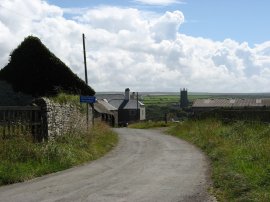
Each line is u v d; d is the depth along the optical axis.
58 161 16.12
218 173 13.53
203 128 30.44
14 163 14.57
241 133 22.59
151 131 43.09
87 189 11.77
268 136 19.05
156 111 125.44
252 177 11.36
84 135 24.16
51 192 11.38
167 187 12.04
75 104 26.97
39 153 15.93
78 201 10.27
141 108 98.25
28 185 12.49
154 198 10.59
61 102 24.05
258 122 24.69
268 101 72.19
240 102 73.25
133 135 35.34
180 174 14.38
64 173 14.76
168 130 41.19
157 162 17.64
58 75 32.81
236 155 15.84
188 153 20.91
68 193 11.23
